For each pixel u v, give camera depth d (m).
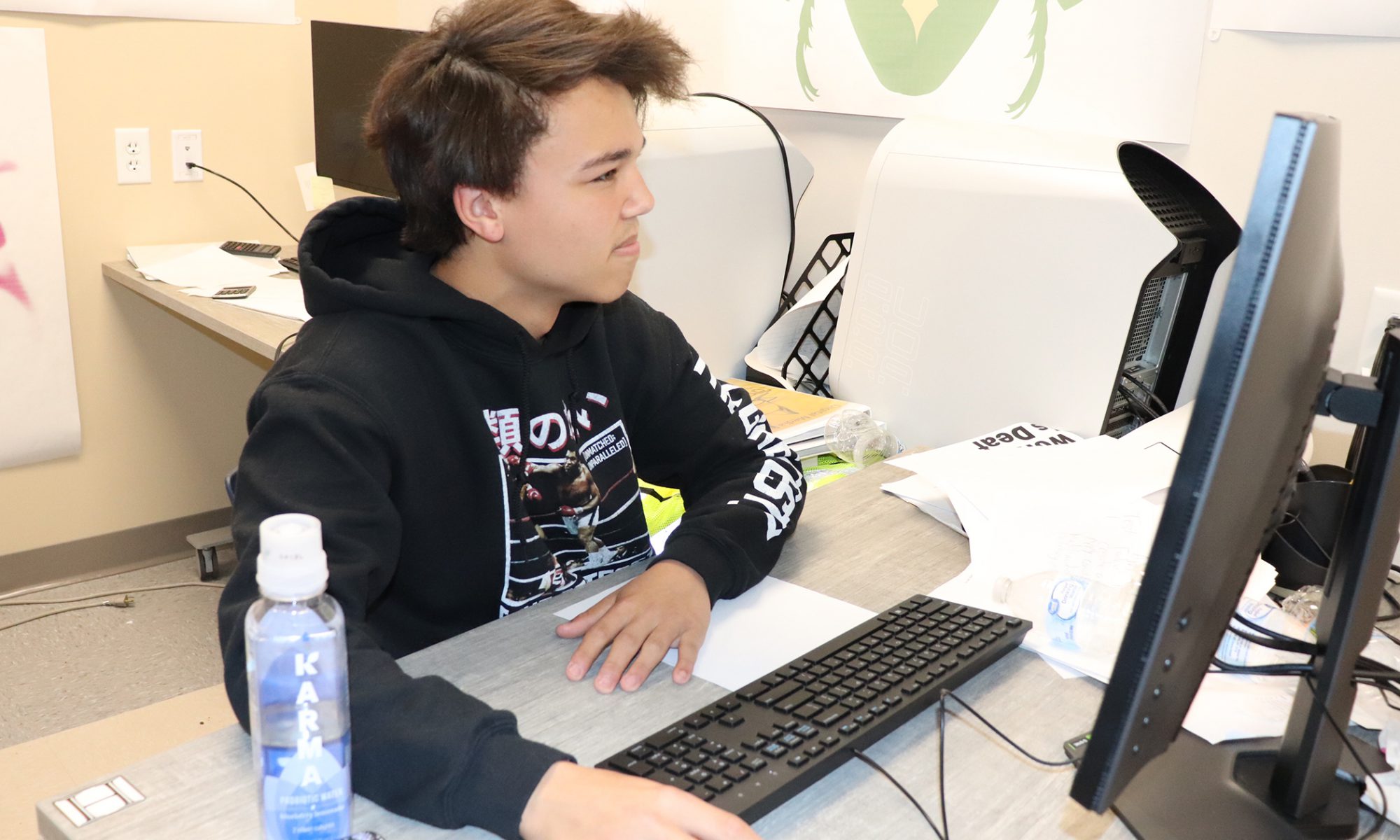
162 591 2.61
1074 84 1.78
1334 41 1.49
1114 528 1.11
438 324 1.05
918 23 1.95
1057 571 1.06
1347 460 1.17
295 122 2.79
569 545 1.18
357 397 0.95
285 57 2.73
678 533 1.09
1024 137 1.58
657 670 0.92
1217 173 1.65
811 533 1.22
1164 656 0.55
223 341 2.80
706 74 2.32
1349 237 1.52
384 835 0.70
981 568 1.11
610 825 0.66
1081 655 0.95
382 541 0.92
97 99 2.47
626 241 1.01
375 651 0.80
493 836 0.71
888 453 1.63
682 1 2.30
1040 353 1.51
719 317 1.86
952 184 1.58
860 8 2.03
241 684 0.78
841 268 1.88
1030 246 1.50
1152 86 1.69
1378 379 0.69
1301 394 0.59
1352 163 1.50
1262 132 1.59
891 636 0.94
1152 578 0.54
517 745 0.72
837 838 0.71
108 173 2.52
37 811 0.71
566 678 0.90
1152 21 1.67
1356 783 0.80
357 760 0.72
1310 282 0.54
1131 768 0.58
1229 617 0.65
